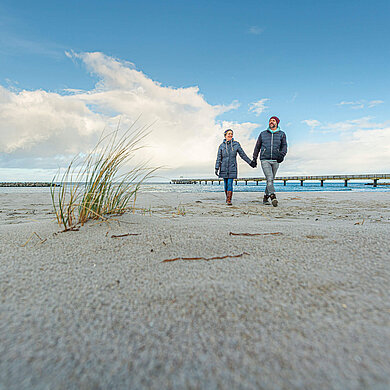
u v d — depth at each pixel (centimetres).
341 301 87
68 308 83
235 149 521
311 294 92
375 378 56
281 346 66
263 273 110
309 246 143
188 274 110
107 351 64
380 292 91
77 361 61
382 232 164
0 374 56
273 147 493
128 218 205
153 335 71
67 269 113
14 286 96
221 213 356
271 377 57
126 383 56
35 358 61
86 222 189
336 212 369
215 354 64
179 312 82
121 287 98
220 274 109
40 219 284
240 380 56
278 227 192
